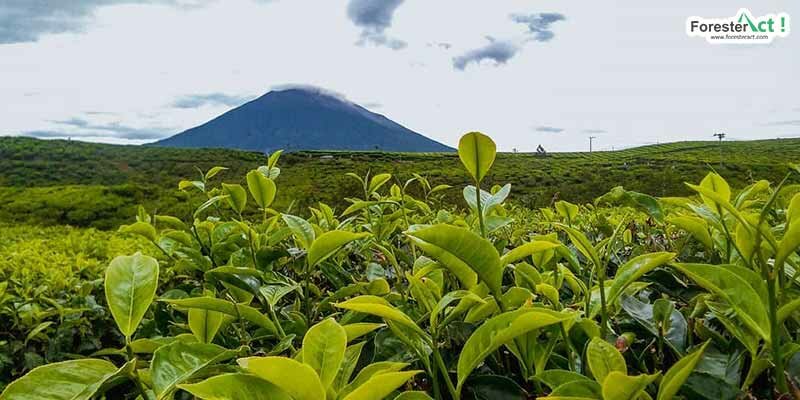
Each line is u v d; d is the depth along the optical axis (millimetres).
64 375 1191
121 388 2387
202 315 1765
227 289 2396
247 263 2402
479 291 1657
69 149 81188
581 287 1739
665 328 1603
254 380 1014
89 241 5395
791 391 1210
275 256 2332
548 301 1811
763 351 1439
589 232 3533
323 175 50156
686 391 1315
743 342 1358
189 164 75562
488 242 1383
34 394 1147
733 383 1406
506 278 2469
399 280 2404
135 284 1396
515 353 1496
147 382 1391
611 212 4328
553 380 1301
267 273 2309
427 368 1400
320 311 2256
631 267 1462
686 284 1978
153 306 2605
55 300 3541
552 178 44750
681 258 2600
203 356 1285
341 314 2178
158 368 1214
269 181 2629
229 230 2662
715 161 76938
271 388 1017
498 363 1693
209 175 2998
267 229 2850
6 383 3205
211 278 2184
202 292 2566
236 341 2088
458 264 1501
